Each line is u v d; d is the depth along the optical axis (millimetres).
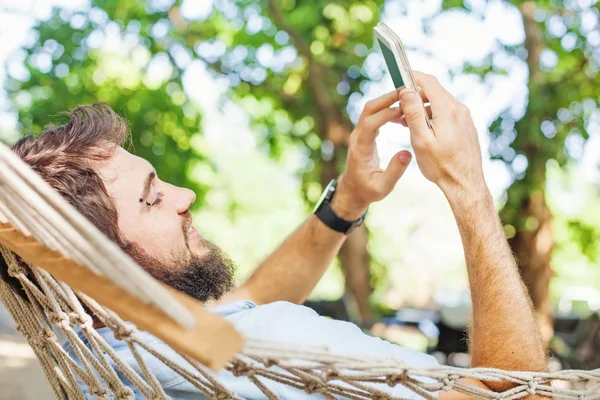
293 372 1202
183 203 1604
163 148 10539
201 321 888
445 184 1513
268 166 18422
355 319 9078
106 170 1506
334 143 10141
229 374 1373
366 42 10242
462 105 1571
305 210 11023
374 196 2020
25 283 1379
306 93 10398
